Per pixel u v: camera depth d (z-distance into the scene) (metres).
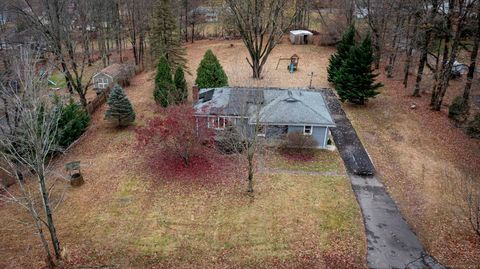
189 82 38.38
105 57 46.81
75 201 19.31
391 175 21.80
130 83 39.34
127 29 52.59
